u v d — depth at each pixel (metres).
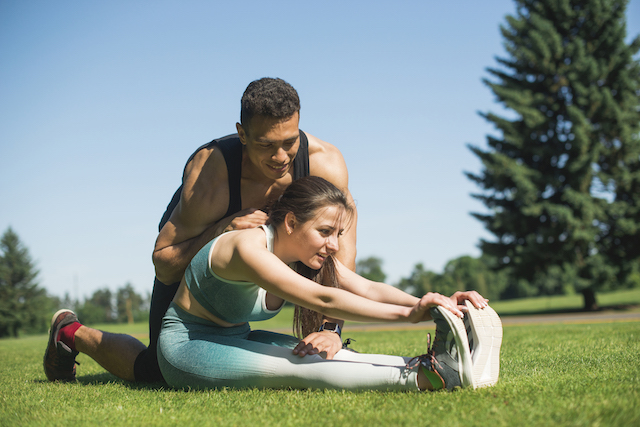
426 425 1.47
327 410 1.72
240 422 1.62
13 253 47.69
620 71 23.34
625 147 22.67
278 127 2.40
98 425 1.66
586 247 22.41
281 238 2.27
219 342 2.33
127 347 2.78
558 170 23.52
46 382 2.90
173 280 2.77
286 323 21.50
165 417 1.73
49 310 48.91
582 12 24.28
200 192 2.75
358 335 8.06
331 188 2.24
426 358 1.95
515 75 25.36
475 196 24.16
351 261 2.90
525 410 1.57
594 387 1.89
